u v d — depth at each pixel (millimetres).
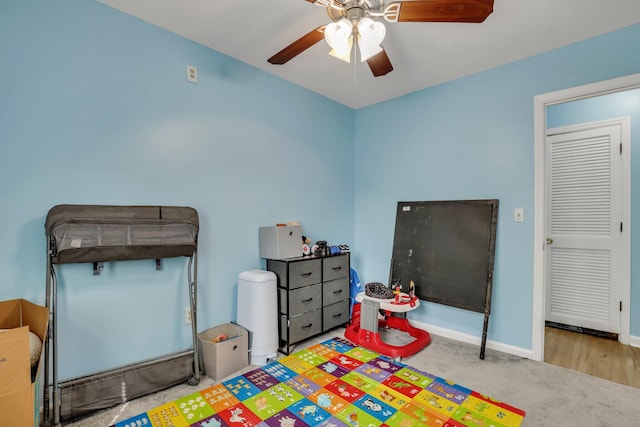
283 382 2121
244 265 2654
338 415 1768
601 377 2227
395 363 2404
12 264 1659
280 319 2641
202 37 2285
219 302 2488
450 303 2828
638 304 2826
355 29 1544
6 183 1639
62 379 1783
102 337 1930
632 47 2111
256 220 2744
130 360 2031
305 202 3174
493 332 2707
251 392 1997
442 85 3025
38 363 1439
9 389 1243
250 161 2695
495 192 2707
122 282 2010
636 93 2904
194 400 1912
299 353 2570
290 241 2734
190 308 2207
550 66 2424
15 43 1662
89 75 1883
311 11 1979
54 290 1701
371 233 3615
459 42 2297
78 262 1755
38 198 1727
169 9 1972
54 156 1771
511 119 2615
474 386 2086
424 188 3166
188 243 2102
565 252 3285
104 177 1938
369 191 3637
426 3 1418
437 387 2068
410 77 2900
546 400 1932
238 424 1687
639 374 2271
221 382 2119
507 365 2395
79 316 1850
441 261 2939
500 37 2234
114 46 1973
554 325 3309
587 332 3107
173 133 2230
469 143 2852
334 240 3504
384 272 3488
